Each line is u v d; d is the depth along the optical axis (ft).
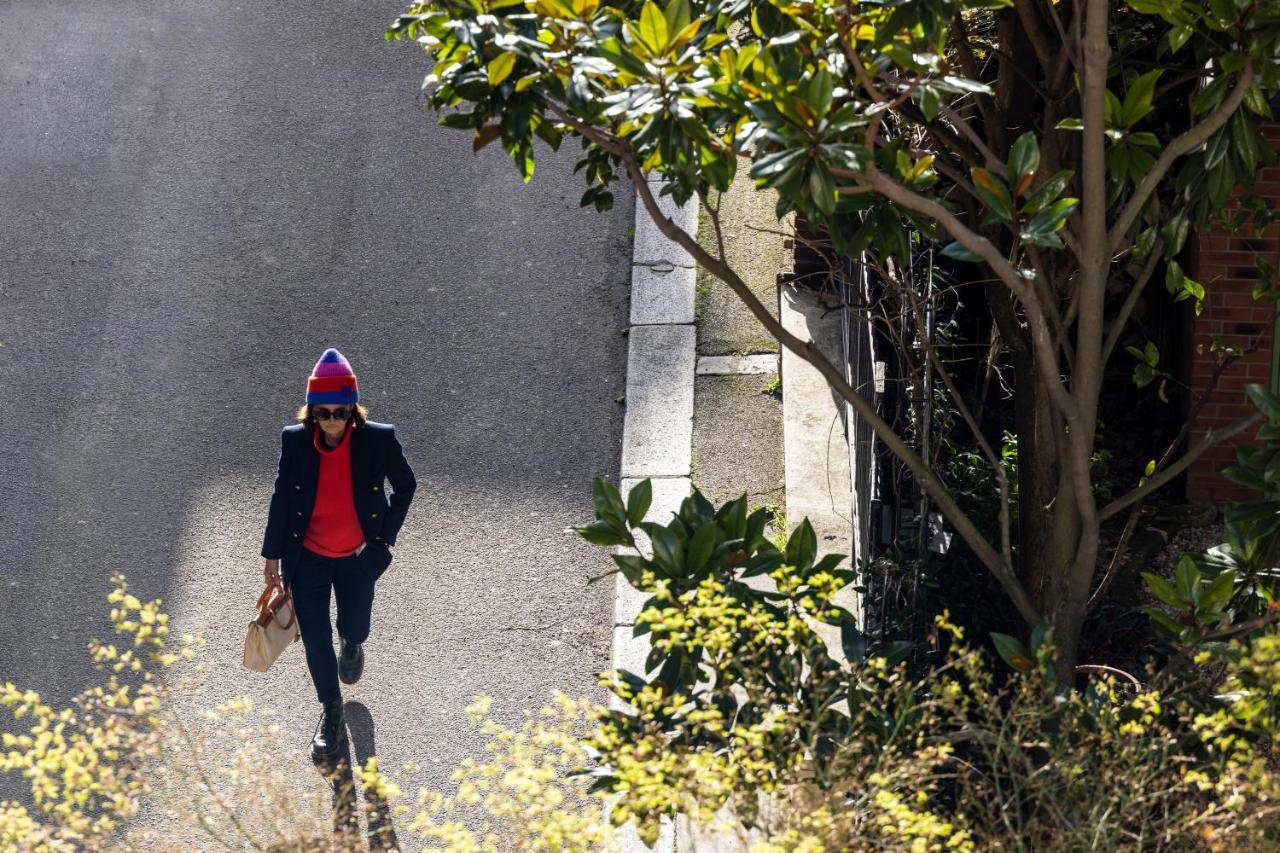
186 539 44.06
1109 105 23.99
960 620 34.99
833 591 22.27
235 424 48.37
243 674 39.17
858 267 42.06
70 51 66.54
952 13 21.83
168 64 65.41
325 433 33.19
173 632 40.68
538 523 44.04
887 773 19.74
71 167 59.93
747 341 49.85
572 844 19.03
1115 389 45.34
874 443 35.32
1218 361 39.86
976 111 37.32
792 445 44.91
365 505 33.91
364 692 38.52
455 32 23.03
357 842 20.59
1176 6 22.58
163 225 56.95
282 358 50.90
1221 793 20.07
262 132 61.36
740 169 58.08
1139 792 19.79
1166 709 24.61
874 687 23.20
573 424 47.73
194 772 33.76
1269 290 34.09
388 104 62.69
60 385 50.14
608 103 22.30
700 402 47.67
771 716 19.90
